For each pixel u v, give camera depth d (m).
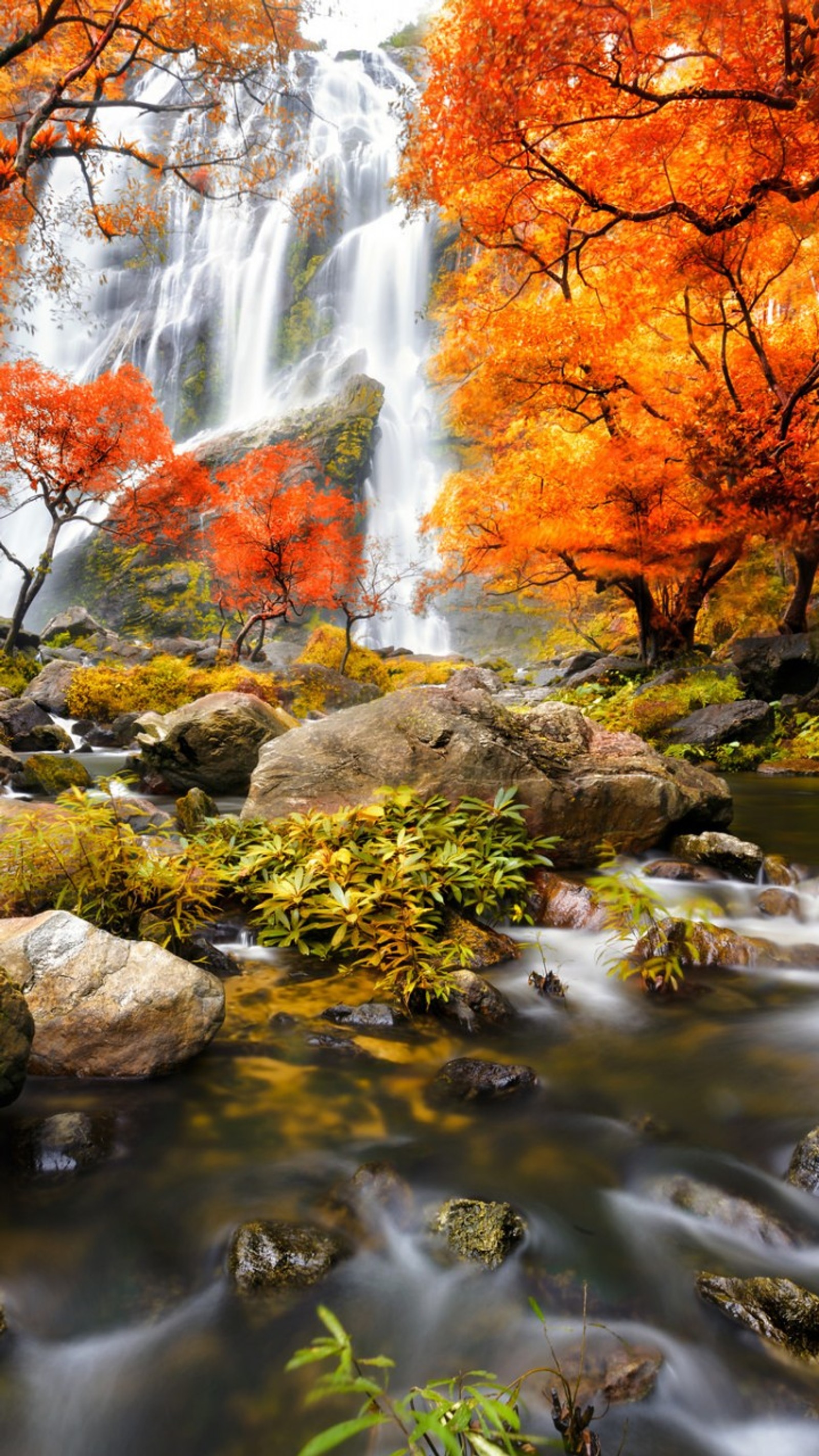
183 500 18.80
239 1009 3.56
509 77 8.98
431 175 12.36
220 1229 2.20
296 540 18.84
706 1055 3.29
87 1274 2.04
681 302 16.72
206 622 40.34
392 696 6.00
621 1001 3.81
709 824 6.36
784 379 15.54
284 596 19.47
